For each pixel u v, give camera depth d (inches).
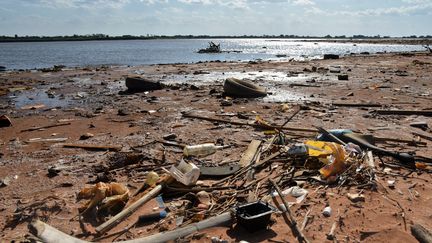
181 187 251.4
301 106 535.2
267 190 249.1
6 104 651.5
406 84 792.9
